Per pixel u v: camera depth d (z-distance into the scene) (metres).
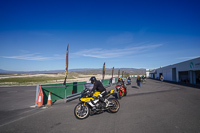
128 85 23.20
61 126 4.42
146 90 15.07
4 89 18.70
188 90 14.84
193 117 5.15
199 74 25.20
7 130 4.17
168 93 12.35
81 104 5.28
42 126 4.46
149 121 4.73
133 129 4.04
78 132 3.89
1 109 7.07
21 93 14.08
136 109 6.48
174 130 3.93
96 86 5.48
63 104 8.19
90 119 5.10
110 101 6.03
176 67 34.06
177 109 6.40
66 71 9.43
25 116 5.70
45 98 8.41
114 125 4.41
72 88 11.43
